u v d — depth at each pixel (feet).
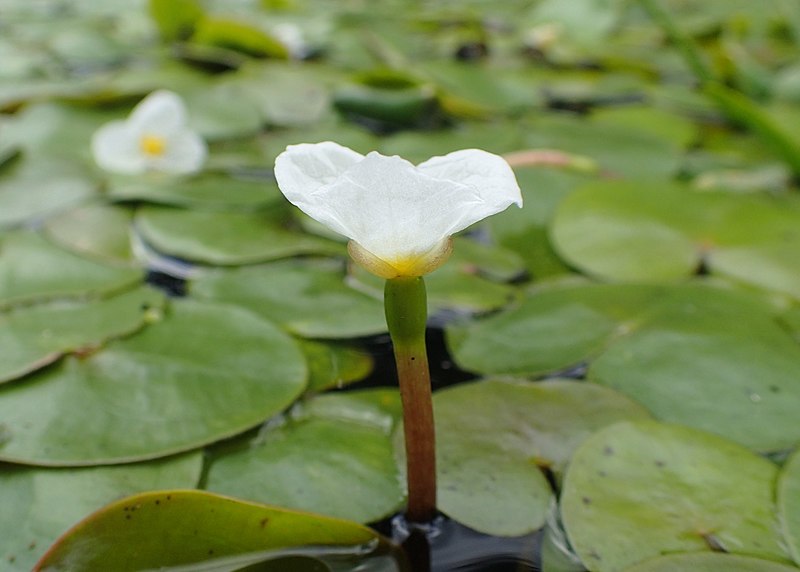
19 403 1.00
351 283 1.12
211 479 0.97
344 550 0.94
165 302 1.08
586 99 1.57
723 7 2.34
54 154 1.29
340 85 1.45
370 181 0.89
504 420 1.01
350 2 2.64
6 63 1.58
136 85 1.43
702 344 1.05
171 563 0.93
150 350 1.04
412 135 1.37
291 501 0.96
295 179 0.90
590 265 1.15
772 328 1.07
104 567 0.92
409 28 2.11
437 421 1.00
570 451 0.99
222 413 1.00
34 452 0.97
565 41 1.95
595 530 0.95
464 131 1.40
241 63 1.54
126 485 0.96
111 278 1.11
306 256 1.15
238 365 1.03
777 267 1.14
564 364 1.05
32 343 1.03
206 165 1.28
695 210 1.20
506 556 0.95
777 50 1.99
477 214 0.89
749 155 1.40
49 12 2.28
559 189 1.27
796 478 0.97
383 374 1.04
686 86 1.72
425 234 0.90
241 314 1.07
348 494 0.97
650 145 1.38
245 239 1.16
